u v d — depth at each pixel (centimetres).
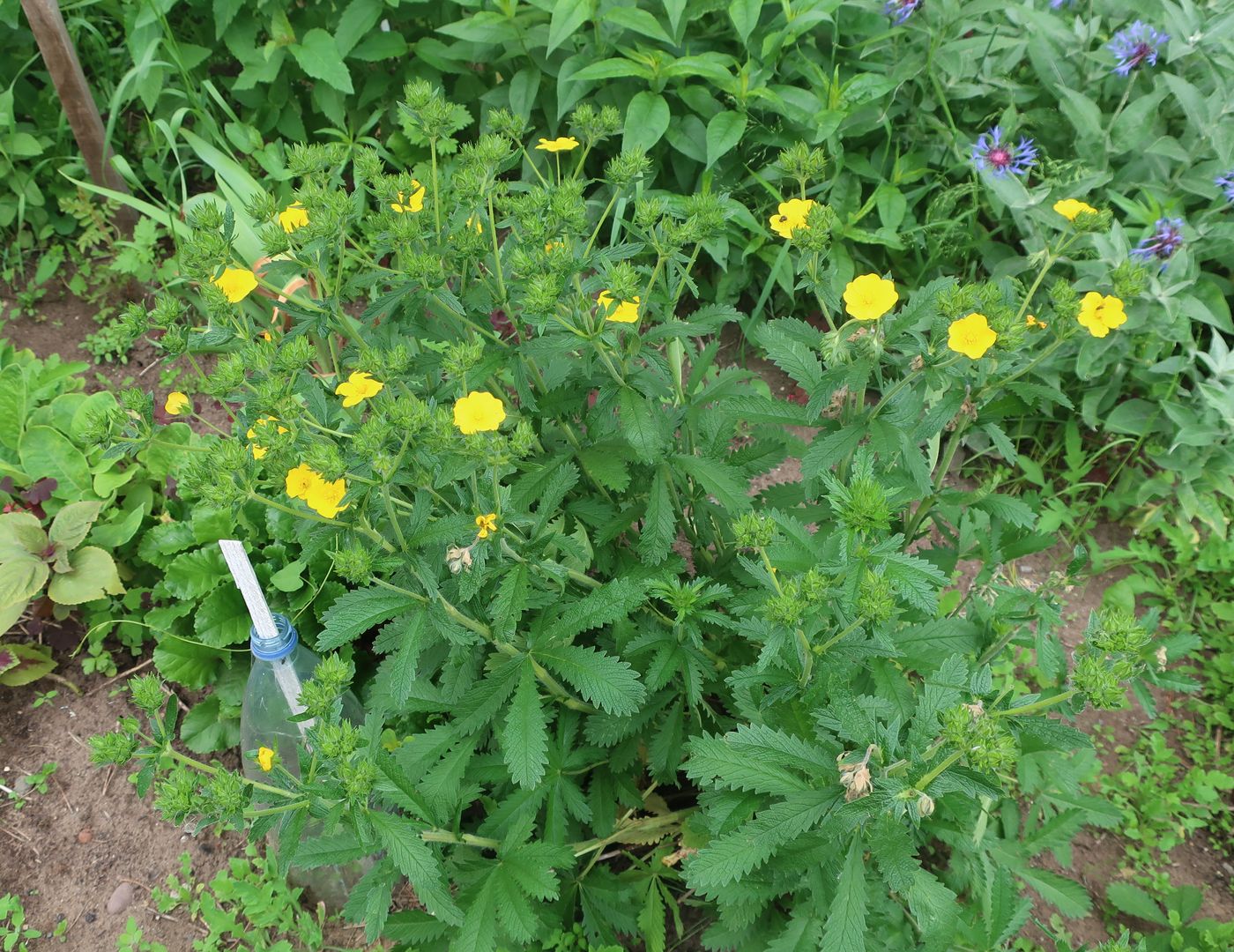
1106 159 102
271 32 112
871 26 112
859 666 60
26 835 76
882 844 49
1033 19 104
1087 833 81
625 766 67
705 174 98
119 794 78
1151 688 90
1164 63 106
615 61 98
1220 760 85
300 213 61
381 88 118
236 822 54
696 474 64
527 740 57
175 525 83
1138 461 103
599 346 59
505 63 113
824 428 64
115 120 115
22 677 82
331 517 53
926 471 59
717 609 71
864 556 53
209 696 81
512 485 64
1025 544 69
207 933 72
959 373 61
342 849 57
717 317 63
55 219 115
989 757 46
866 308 55
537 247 58
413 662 54
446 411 54
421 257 59
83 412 87
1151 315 94
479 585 56
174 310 61
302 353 57
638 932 70
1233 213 105
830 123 99
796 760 54
